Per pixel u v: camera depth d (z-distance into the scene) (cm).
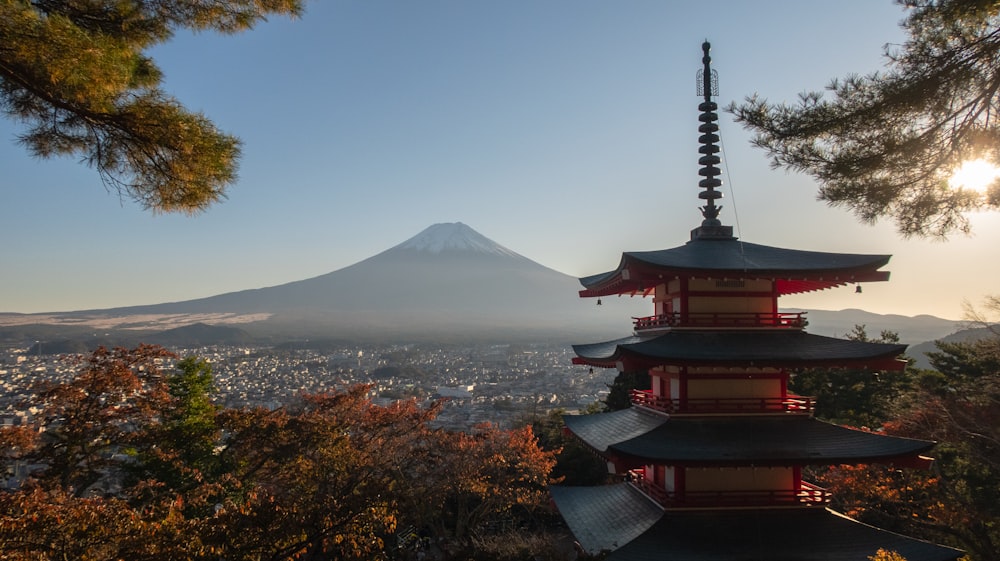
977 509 2241
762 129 1242
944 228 1213
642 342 1819
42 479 2509
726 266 1825
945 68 1094
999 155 1152
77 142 893
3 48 707
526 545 2702
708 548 1653
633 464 1681
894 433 2884
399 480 3047
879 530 1725
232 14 961
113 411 2875
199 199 892
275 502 1489
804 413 1845
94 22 889
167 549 1298
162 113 827
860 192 1199
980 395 2662
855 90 1180
